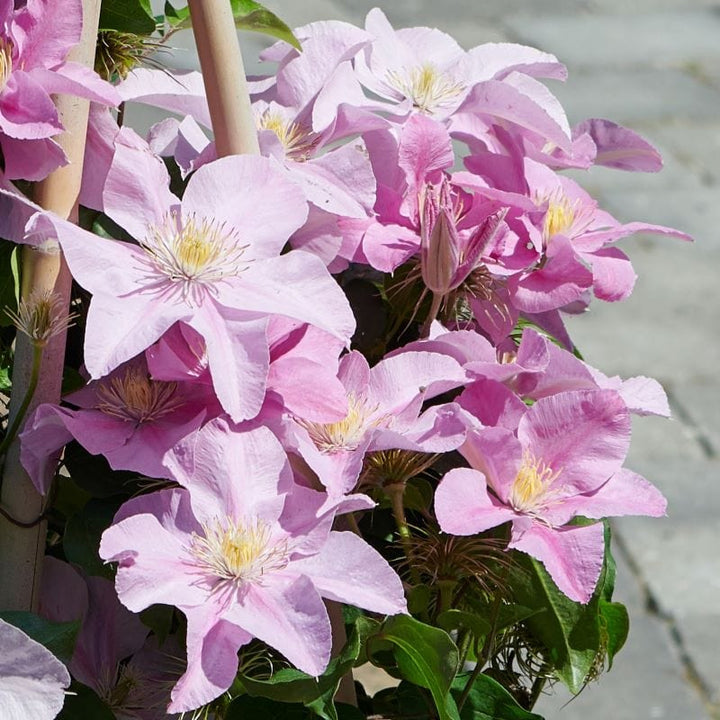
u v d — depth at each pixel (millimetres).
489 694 1394
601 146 1495
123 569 1254
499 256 1389
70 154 1314
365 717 1362
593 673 1472
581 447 1349
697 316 4188
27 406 1310
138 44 1399
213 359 1268
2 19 1285
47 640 1279
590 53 6184
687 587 2986
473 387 1359
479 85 1383
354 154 1376
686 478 3379
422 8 6535
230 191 1325
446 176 1411
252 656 1365
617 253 1434
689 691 2650
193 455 1292
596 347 3988
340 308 1303
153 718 1362
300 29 1438
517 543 1310
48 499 1350
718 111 5625
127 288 1281
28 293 1320
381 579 1275
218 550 1272
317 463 1297
